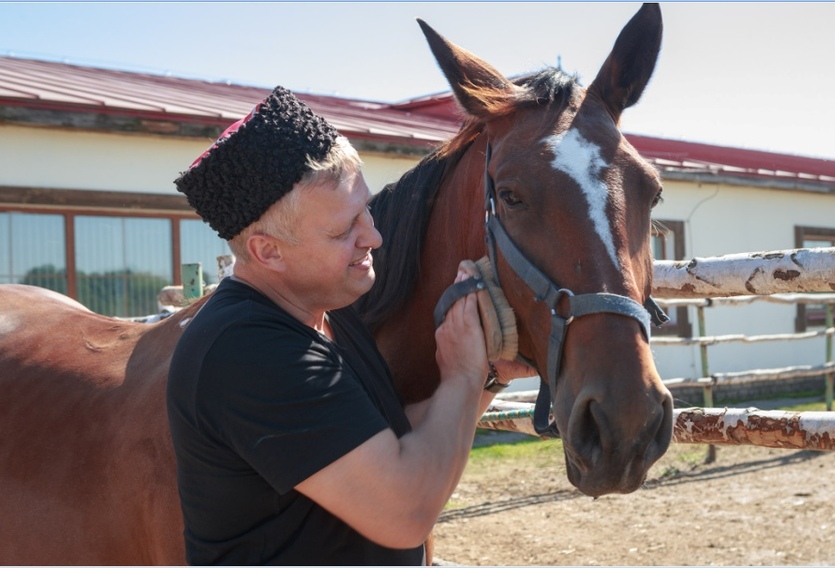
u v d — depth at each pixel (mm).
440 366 1663
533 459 7152
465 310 1660
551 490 6117
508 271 1706
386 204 2168
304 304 1543
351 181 1489
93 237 7379
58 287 7203
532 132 1748
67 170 7098
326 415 1321
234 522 1385
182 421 1396
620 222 1591
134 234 7617
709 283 2254
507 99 1822
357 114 11234
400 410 1660
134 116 7113
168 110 7215
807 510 5285
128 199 7410
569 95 1810
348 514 1318
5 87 6949
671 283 2344
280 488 1308
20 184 6875
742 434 2098
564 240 1590
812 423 1948
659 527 5086
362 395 1383
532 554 4645
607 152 1669
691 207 10969
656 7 1916
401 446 1385
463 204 1970
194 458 1394
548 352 1605
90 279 7363
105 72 11609
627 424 1420
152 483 1902
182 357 1416
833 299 8328
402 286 2055
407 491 1333
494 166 1767
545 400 1718
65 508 2066
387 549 1468
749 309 11477
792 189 11805
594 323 1521
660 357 10602
